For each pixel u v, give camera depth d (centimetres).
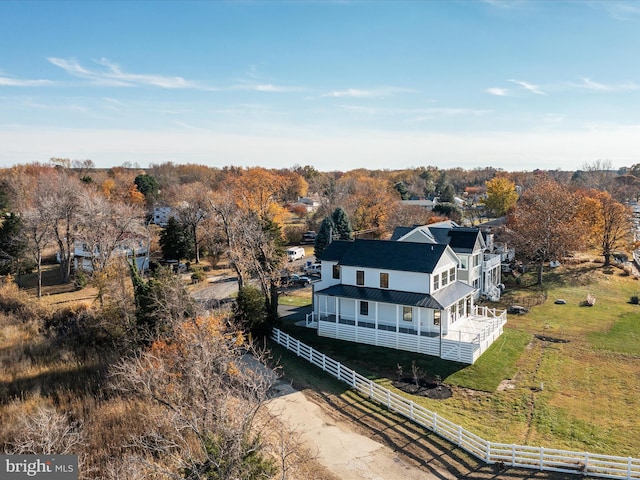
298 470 2150
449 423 2492
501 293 5556
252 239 4262
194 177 16938
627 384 3144
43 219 5944
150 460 2044
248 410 1756
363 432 2555
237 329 3612
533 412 2778
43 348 3647
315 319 4397
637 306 5034
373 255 4059
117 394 2770
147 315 3416
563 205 5978
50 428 2147
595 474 2162
